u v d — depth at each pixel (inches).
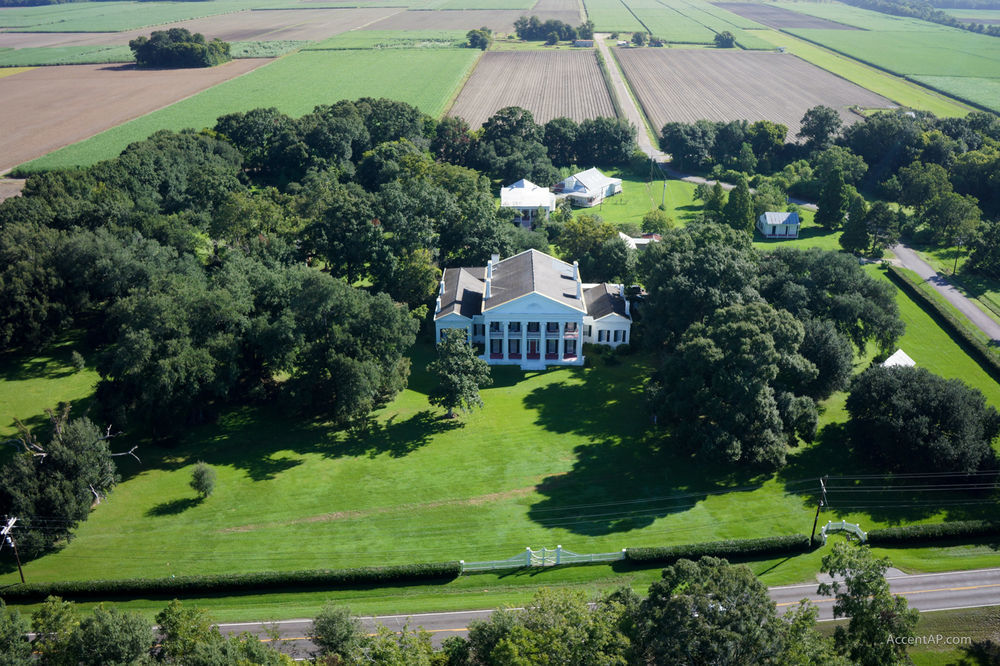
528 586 3649.1
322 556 3836.1
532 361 5684.1
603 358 5767.7
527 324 5664.4
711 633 2527.1
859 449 4498.0
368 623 3400.6
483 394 5339.6
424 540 3946.9
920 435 4188.0
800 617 2866.6
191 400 4768.7
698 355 4407.0
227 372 4849.9
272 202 7249.0
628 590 3100.4
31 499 3865.7
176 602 3048.7
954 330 6008.9
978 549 3823.8
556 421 4977.9
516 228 7229.3
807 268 5797.2
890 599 2871.6
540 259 6166.3
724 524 4023.1
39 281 5807.1
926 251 7805.1
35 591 3563.0
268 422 5022.1
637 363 5693.9
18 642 2876.5
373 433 4879.4
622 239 6673.2
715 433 4252.0
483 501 4234.7
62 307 5866.1
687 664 2556.6
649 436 4795.8
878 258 7608.3
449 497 4269.2
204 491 4242.1
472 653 2967.5
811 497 4215.1
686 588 2755.9
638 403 5147.6
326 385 5004.9
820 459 4534.9
